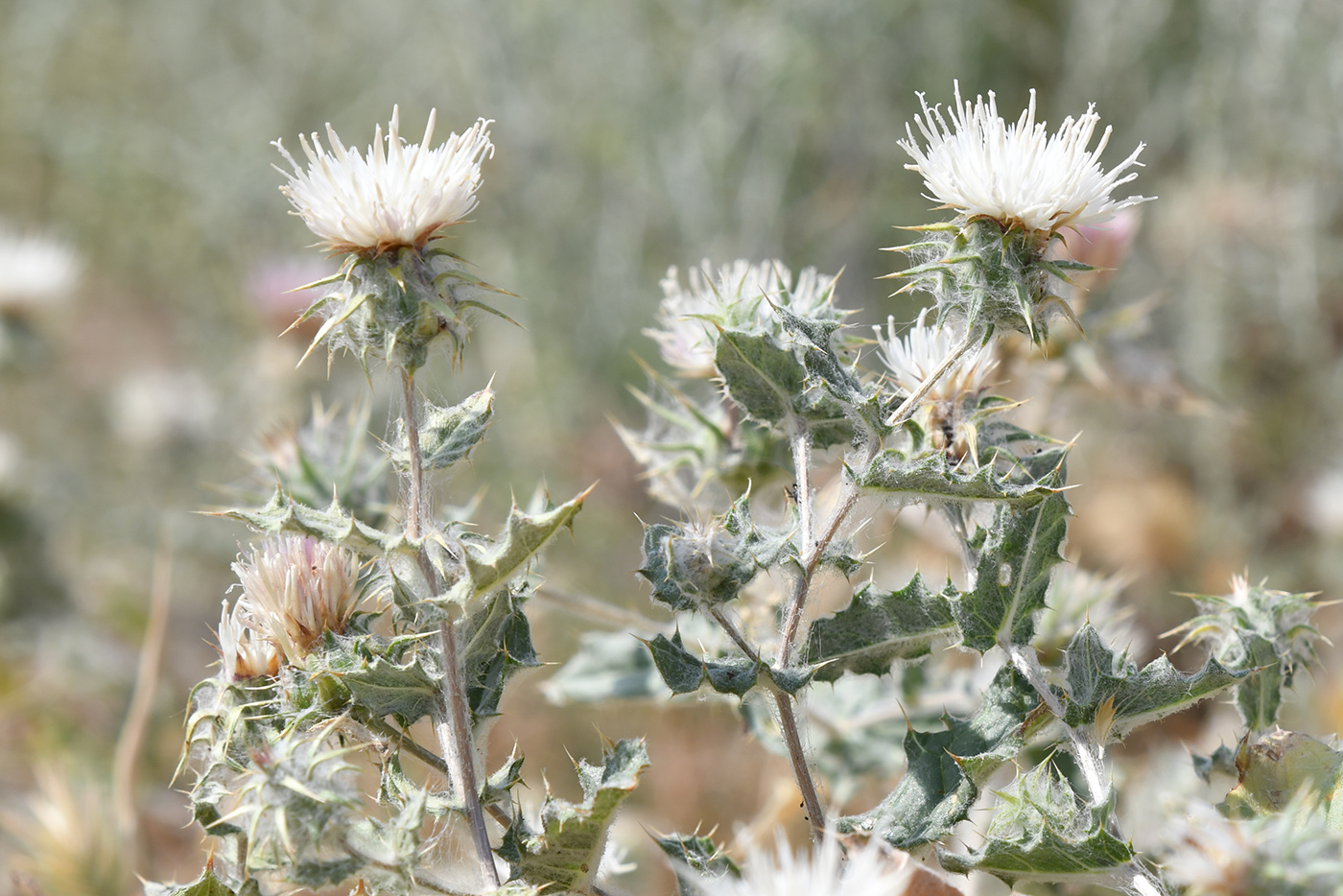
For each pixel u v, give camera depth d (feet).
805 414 5.45
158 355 22.44
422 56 24.53
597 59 21.77
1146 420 16.55
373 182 4.63
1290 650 6.03
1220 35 19.04
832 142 20.44
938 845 5.23
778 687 4.86
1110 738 5.22
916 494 4.93
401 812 4.49
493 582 4.54
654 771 11.60
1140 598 13.87
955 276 4.78
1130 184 19.60
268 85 25.63
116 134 25.03
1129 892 4.59
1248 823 3.99
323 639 4.97
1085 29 19.93
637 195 21.47
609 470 17.34
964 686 8.31
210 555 16.57
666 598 4.80
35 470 18.28
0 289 16.33
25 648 14.10
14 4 26.99
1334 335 18.04
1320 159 18.48
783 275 6.49
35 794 11.39
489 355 20.34
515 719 12.67
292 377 15.44
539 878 4.77
